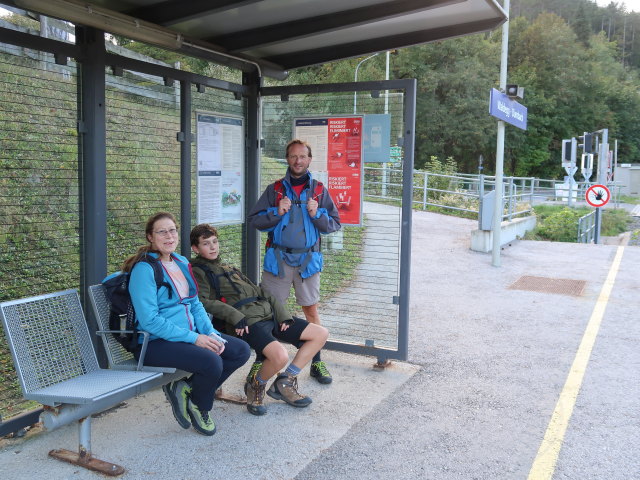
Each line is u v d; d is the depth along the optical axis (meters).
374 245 5.11
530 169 62.44
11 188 3.91
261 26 4.54
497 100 9.42
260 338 3.84
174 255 3.66
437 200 18.72
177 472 3.16
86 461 3.18
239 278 4.07
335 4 4.12
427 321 6.67
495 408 4.17
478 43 54.09
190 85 4.45
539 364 5.18
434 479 3.17
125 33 3.69
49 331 3.28
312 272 4.45
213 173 4.86
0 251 3.99
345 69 30.77
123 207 4.38
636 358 5.38
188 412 3.56
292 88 5.07
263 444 3.52
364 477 3.17
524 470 3.29
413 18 4.42
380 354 4.99
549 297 7.99
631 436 3.74
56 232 3.88
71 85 3.66
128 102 4.23
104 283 3.52
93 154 3.64
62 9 3.24
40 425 3.69
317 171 5.13
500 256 11.20
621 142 75.38
